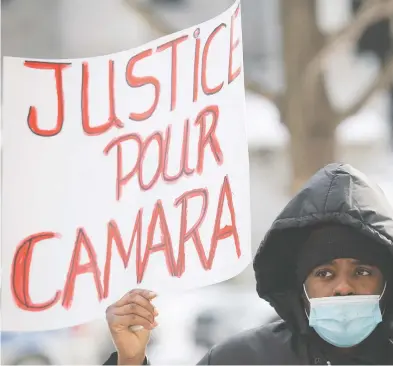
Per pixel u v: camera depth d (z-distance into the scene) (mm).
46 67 4309
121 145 4316
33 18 23969
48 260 4277
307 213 4188
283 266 4340
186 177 4297
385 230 4117
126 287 4270
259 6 24750
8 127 4305
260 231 23641
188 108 4309
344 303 4141
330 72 24281
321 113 15086
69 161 4301
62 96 4312
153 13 14906
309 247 4211
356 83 24469
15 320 4266
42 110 4312
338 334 4152
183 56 4316
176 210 4289
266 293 4359
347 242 4137
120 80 4320
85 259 4277
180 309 15016
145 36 24328
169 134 4309
